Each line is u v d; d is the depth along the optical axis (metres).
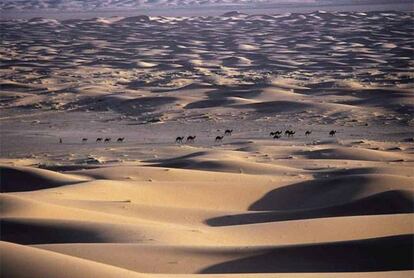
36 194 65.62
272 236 50.94
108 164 94.25
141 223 54.78
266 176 81.88
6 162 100.00
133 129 138.62
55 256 27.53
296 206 70.25
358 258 41.75
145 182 74.62
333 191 71.06
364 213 62.19
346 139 120.38
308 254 42.34
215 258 41.59
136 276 27.78
